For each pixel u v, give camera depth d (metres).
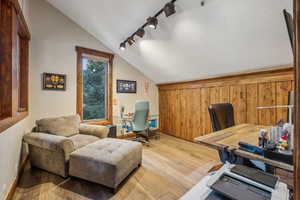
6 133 1.38
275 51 1.94
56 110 2.79
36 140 1.89
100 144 2.06
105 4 2.29
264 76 2.34
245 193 0.63
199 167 2.21
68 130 2.41
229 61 2.43
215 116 1.54
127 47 3.25
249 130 1.54
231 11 1.67
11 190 1.50
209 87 3.13
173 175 1.98
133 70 3.99
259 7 1.53
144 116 3.23
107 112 3.56
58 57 2.81
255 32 1.79
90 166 1.69
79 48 3.06
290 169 0.78
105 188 1.68
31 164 2.11
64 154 1.80
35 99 2.54
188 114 3.61
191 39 2.28
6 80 1.49
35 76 2.54
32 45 2.51
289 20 0.84
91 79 3.35
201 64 2.78
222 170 0.79
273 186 0.65
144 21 2.29
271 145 0.91
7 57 1.49
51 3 2.72
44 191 1.61
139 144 2.22
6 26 1.49
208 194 0.67
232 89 2.75
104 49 3.45
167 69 3.44
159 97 4.54
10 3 1.51
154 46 2.83
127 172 1.84
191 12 1.88
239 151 0.99
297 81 0.33
